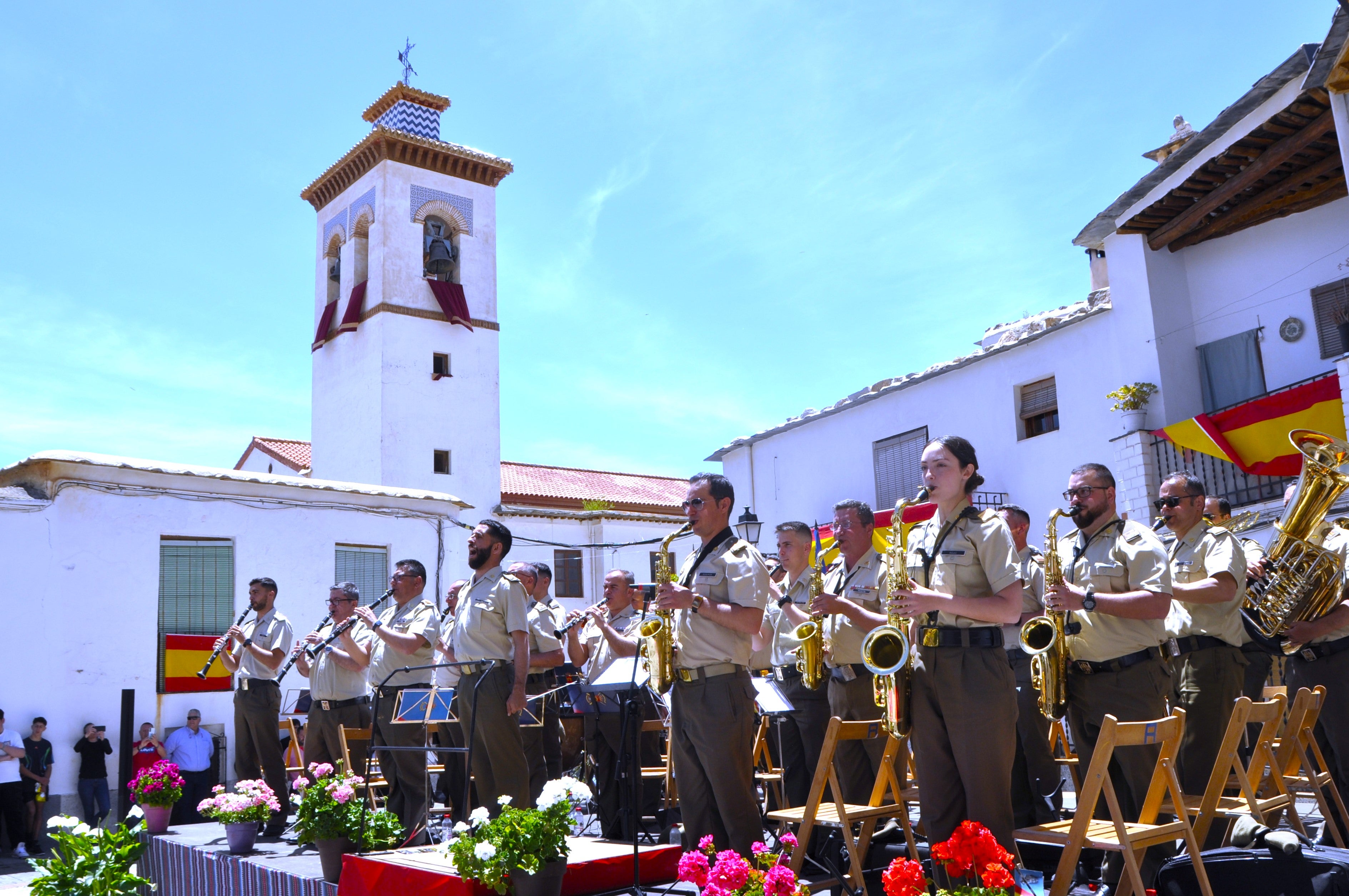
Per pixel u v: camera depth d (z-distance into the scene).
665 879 5.35
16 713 13.05
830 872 5.27
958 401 17.39
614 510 30.45
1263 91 11.82
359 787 6.85
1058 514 4.89
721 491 5.48
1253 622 6.01
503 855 4.75
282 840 8.02
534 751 7.96
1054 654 4.98
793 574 7.33
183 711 14.45
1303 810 6.96
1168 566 4.75
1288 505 6.34
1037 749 6.64
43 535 13.64
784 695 6.96
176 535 14.91
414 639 7.67
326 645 8.31
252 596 8.98
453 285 29.39
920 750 4.65
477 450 28.95
